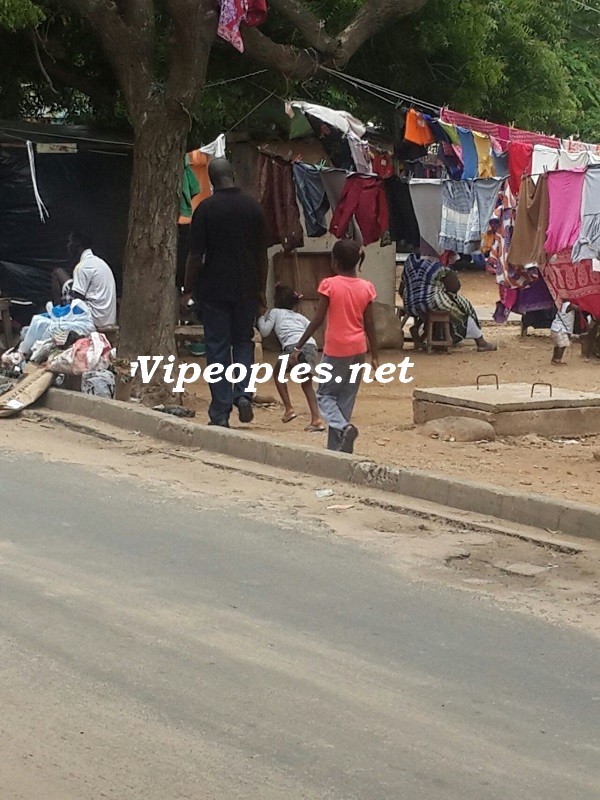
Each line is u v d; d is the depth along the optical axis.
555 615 6.55
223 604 6.53
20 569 6.96
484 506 8.45
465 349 18.47
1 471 9.39
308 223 14.58
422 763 4.76
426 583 7.03
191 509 8.48
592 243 12.02
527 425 11.61
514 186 13.04
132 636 5.99
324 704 5.28
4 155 16.91
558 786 4.61
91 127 17.56
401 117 17.25
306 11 13.04
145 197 12.15
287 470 9.68
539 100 20.91
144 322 12.26
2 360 13.15
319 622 6.31
